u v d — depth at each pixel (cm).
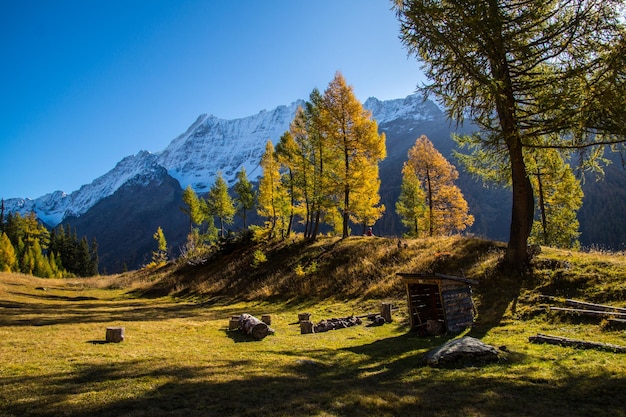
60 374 697
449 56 1060
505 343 920
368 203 2941
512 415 488
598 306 1044
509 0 1099
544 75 1156
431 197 3462
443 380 661
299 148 3391
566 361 721
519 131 1155
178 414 498
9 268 5831
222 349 1004
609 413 486
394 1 1098
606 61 902
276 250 3369
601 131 1008
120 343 1039
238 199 5184
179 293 3359
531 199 1419
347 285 2117
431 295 1437
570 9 1063
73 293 3631
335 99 2827
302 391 610
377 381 686
